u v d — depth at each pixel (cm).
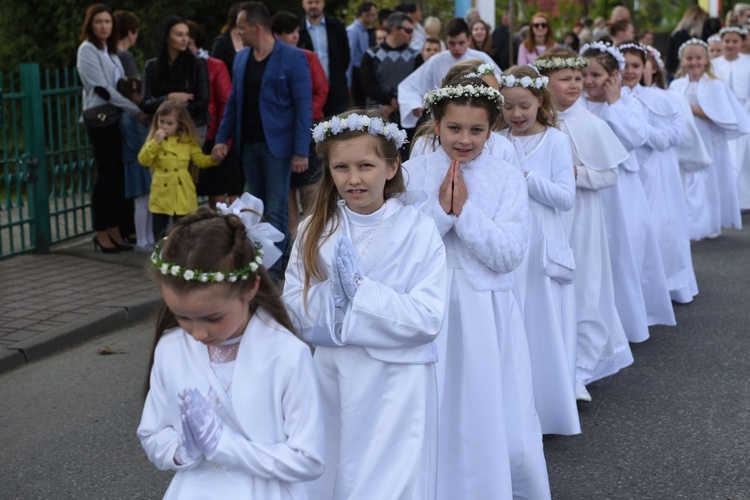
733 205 1199
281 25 1050
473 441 450
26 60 1619
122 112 1045
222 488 313
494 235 443
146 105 1039
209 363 322
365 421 381
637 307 750
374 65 1197
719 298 927
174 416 324
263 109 944
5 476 543
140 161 1009
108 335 809
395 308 370
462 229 445
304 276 389
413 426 380
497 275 458
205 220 312
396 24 1184
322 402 392
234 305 309
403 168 466
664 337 806
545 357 560
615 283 746
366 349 379
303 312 383
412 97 1044
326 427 394
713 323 844
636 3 2341
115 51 1077
